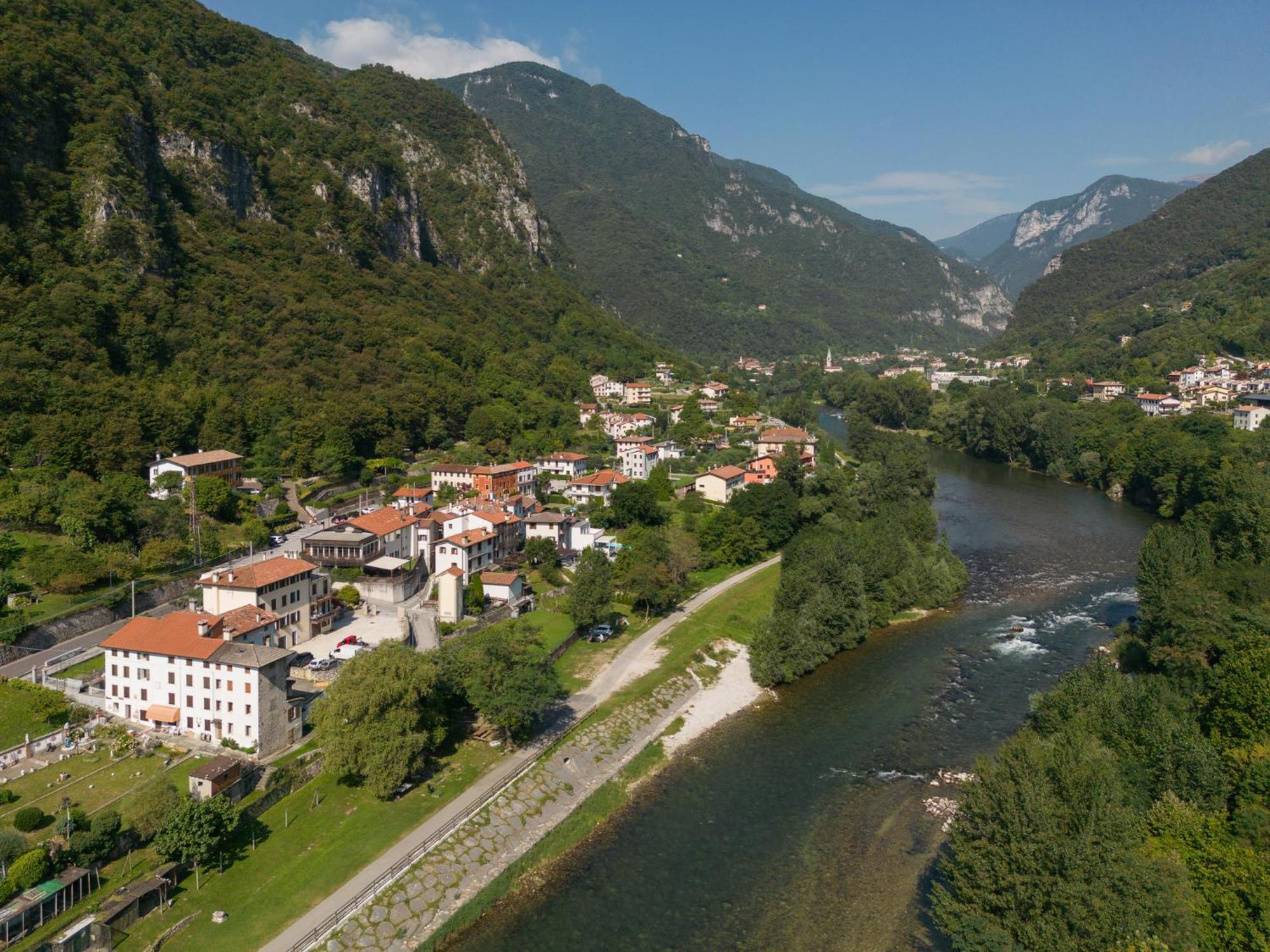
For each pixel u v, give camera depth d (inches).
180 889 2620.6
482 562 5585.6
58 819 2706.7
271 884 2672.2
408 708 3289.9
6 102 6796.3
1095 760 2719.0
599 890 2839.6
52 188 6948.8
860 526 6520.7
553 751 3619.6
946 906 2434.8
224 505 5659.5
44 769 3034.0
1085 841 2292.1
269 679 3324.3
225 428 6653.5
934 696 4347.9
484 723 3750.0
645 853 3043.8
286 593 4320.9
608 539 6333.7
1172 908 2149.4
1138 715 3090.6
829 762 3695.9
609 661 4613.7
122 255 7219.5
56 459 5221.5
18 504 4549.7
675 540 6077.8
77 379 6008.9
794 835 3142.2
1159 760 2859.3
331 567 5206.7
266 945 2418.8
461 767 3435.0
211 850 2691.9
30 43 7445.9
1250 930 2119.8
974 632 5241.1
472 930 2645.2
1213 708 3198.8
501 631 4033.0
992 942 2210.9
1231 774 2812.5
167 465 5782.5
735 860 2994.6
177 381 6904.5
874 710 4197.8
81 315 6397.6
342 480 7116.1
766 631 4623.5
